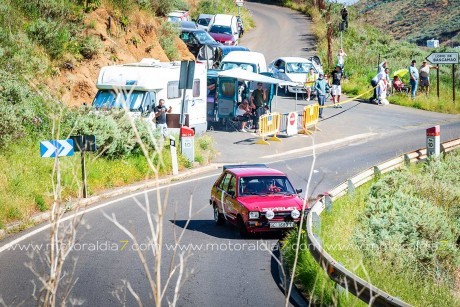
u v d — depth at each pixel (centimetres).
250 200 1644
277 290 1219
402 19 15138
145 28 4069
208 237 1630
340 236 1505
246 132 3375
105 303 1123
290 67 4406
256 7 8762
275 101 3894
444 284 1451
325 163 2689
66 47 3325
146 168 2362
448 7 14775
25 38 3102
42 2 3441
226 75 3356
